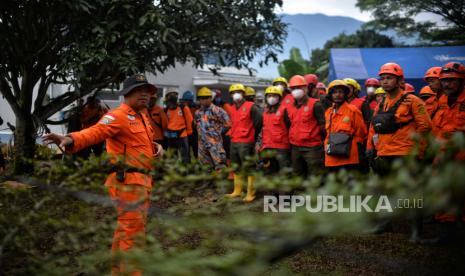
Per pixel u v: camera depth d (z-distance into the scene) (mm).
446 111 4578
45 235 2525
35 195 2404
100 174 2287
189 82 18297
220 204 1830
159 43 6898
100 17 7191
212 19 8008
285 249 1082
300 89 6375
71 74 7387
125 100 3490
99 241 2205
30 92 7926
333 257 4098
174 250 1611
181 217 1842
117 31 7066
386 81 4715
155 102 8859
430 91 6898
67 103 8281
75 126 8727
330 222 985
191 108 10266
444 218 4328
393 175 1065
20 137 7816
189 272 1334
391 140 4641
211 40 7965
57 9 7125
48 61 7832
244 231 1363
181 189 2137
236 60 8812
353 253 4211
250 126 7379
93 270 2135
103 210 2834
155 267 1449
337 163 5539
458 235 4242
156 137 8883
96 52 6910
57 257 2211
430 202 913
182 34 7762
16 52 7699
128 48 7195
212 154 7957
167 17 7133
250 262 1169
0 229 2172
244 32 8211
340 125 5547
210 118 7969
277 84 8242
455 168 887
